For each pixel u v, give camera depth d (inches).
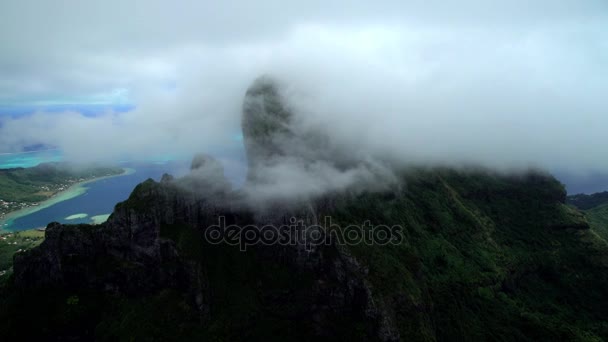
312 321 4205.2
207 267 4249.5
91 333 3927.2
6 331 3858.3
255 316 4136.3
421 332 4050.2
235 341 3939.5
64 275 4138.8
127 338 3732.8
